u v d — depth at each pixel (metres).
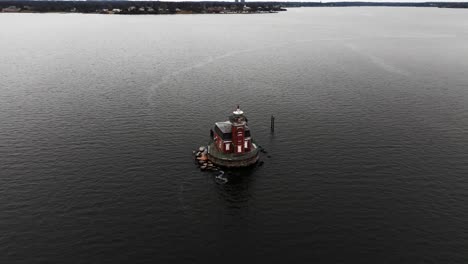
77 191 80.44
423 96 148.38
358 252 63.53
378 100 143.25
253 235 68.12
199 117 124.94
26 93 149.75
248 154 94.69
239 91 156.12
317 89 159.12
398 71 196.12
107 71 191.50
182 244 65.69
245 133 95.12
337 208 75.38
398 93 152.75
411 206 75.44
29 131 111.00
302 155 98.31
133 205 76.25
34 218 71.31
